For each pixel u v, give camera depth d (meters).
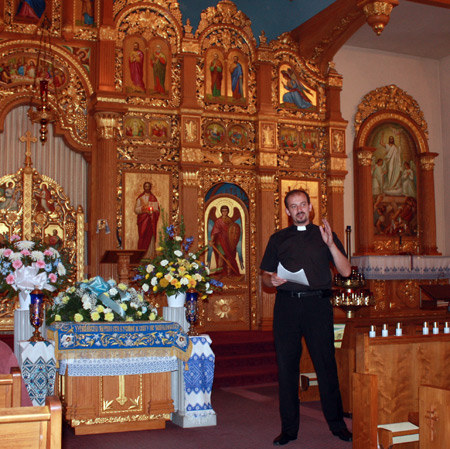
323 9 13.16
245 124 13.33
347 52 14.84
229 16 13.41
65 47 12.01
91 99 11.91
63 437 5.80
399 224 14.88
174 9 12.84
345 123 14.07
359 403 4.48
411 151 15.24
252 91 13.51
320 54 13.98
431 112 15.68
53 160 11.82
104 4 12.05
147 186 12.29
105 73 11.91
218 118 13.11
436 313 10.61
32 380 5.77
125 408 6.04
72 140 11.80
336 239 5.50
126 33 12.48
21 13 11.70
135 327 5.96
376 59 15.14
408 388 5.03
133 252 9.46
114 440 5.67
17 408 2.14
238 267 13.01
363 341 4.71
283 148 13.67
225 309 12.81
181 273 6.65
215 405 7.55
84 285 6.13
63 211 11.59
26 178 11.32
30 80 11.59
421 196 15.20
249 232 13.17
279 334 5.50
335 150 13.92
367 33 14.20
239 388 9.09
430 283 14.70
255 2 14.00
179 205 12.48
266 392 8.66
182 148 12.43
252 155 13.30
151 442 5.59
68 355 5.67
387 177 14.89
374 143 14.82
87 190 12.01
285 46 13.91
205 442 5.58
